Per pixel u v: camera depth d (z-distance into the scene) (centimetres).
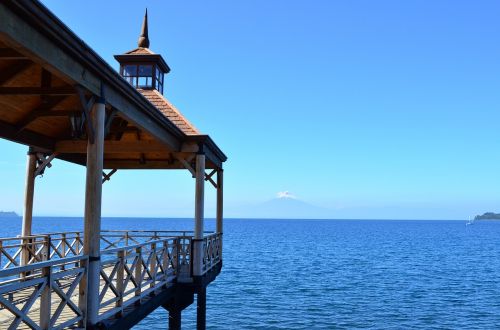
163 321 2012
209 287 2838
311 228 16100
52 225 12144
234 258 4650
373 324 1983
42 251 1077
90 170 661
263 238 8750
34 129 1002
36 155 1083
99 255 669
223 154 1430
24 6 461
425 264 4328
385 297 2586
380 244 7312
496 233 12712
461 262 4547
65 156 1222
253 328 1898
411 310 2261
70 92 624
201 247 1166
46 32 511
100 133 666
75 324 640
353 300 2484
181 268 1156
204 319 1233
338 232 12431
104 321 702
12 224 13400
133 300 783
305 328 1906
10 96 802
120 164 1418
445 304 2411
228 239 8319
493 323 2020
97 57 612
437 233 12444
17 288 493
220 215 1544
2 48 538
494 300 2533
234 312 2170
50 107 795
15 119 900
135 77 1476
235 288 2809
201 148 1169
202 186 1166
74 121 766
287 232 12050
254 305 2325
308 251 5669
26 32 484
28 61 661
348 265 4153
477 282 3197
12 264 950
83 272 639
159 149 1122
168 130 1030
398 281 3206
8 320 668
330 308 2278
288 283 3036
